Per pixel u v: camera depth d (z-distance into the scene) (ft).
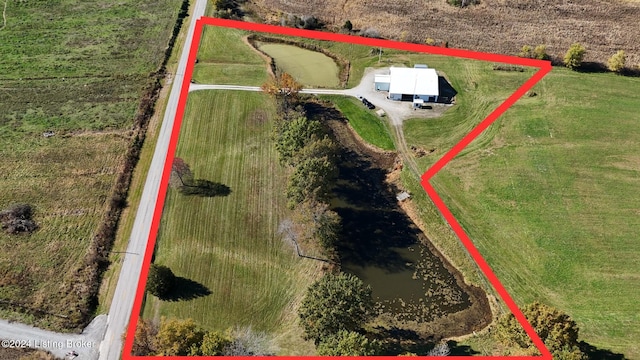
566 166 250.98
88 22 357.82
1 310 190.08
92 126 273.13
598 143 263.08
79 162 251.80
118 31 349.00
